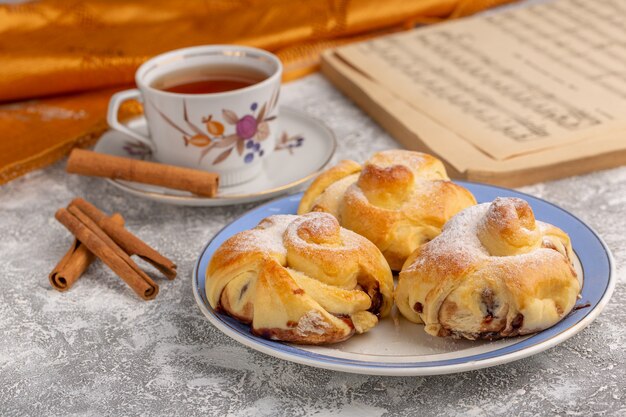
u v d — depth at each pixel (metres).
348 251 0.64
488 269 0.62
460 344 0.63
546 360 0.64
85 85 0.96
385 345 0.63
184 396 0.63
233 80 0.84
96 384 0.64
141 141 0.82
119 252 0.72
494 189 0.74
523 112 0.86
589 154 0.79
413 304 0.63
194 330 0.68
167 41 1.00
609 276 0.65
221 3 1.10
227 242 0.65
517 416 0.61
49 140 0.88
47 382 0.65
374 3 1.06
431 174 0.71
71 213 0.75
